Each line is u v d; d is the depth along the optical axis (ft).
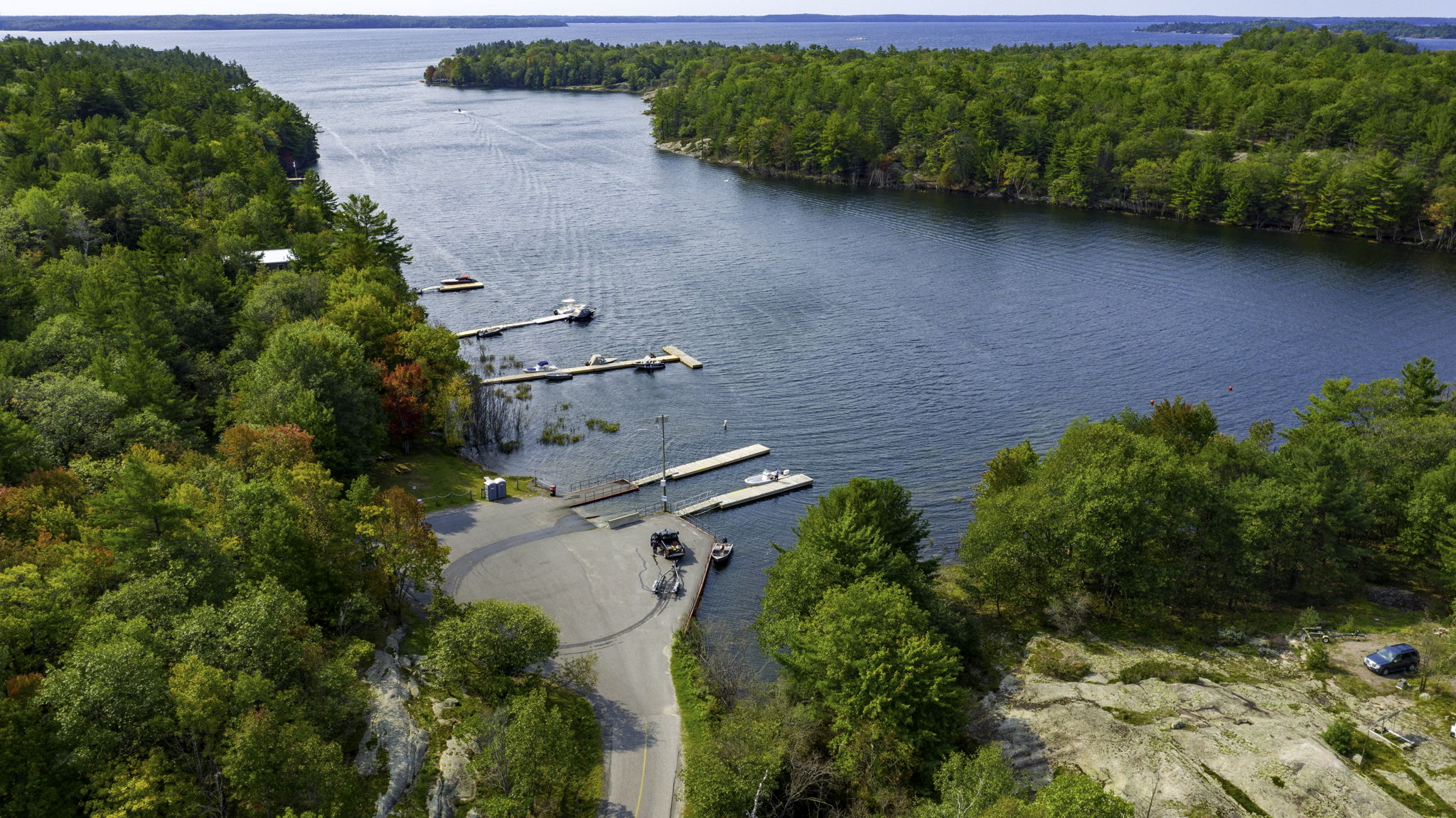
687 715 212.84
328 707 174.09
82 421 260.62
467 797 178.81
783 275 627.87
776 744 189.06
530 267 640.17
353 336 368.48
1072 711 212.43
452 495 322.55
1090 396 433.89
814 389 444.14
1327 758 187.62
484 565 274.36
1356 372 456.86
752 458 377.09
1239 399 429.38
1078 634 252.83
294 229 580.71
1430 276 613.93
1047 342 501.97
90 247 478.18
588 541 293.64
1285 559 263.70
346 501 233.14
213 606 180.45
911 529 265.95
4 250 400.67
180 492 212.02
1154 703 215.10
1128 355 481.46
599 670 228.02
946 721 192.65
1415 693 216.74
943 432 399.24
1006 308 558.97
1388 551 288.10
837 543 236.43
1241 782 184.96
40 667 166.30
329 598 209.87
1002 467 310.24
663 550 286.87
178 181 618.03
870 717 190.90
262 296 398.21
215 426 311.27
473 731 185.26
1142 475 252.42
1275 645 242.99
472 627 201.77
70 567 184.34
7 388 262.67
